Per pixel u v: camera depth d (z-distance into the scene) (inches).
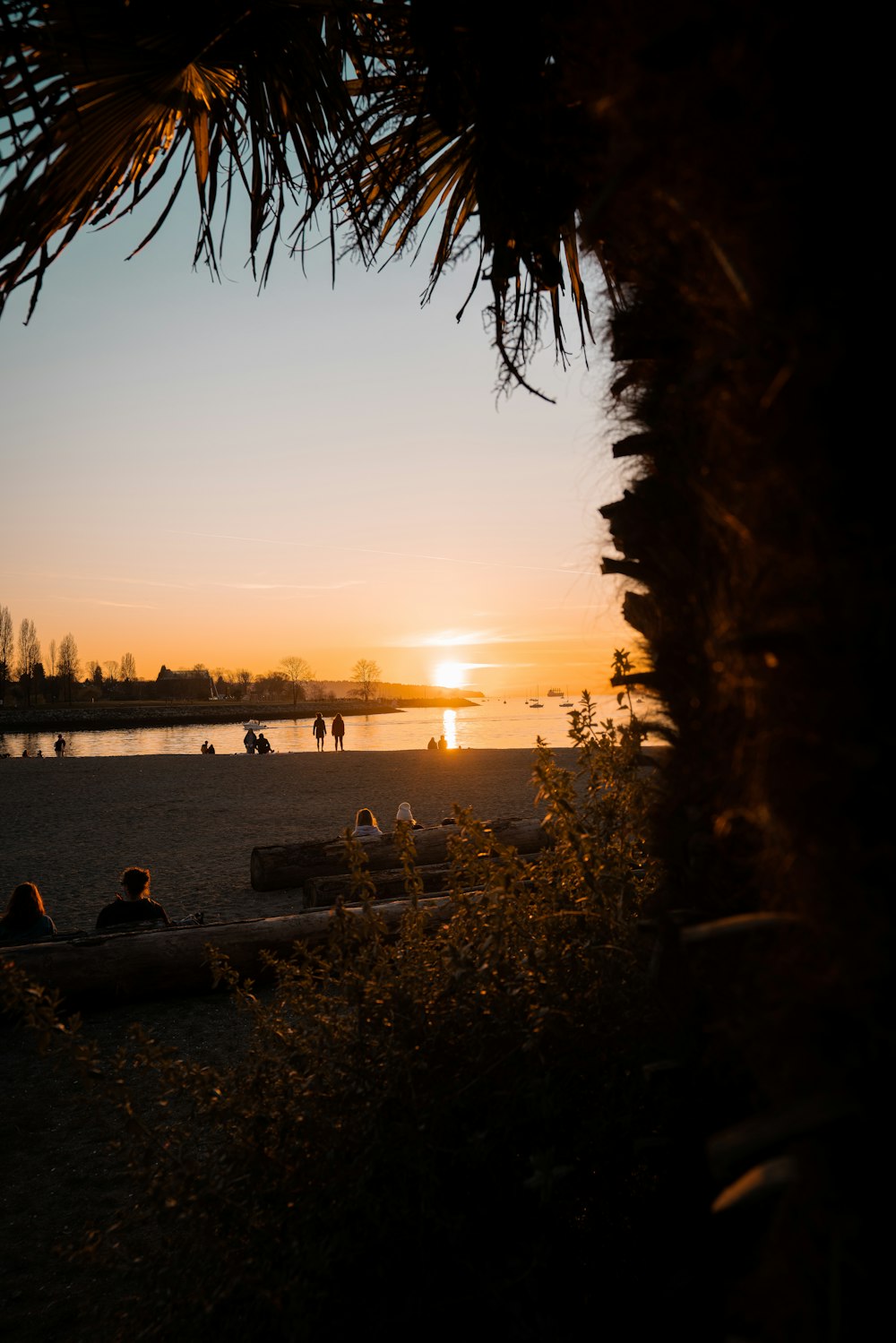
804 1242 30.9
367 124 90.8
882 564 27.9
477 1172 68.5
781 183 30.9
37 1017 76.7
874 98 29.5
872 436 28.7
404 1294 64.9
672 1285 50.4
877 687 28.1
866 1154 28.2
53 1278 113.9
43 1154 149.1
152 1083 167.9
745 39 31.9
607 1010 69.6
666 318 45.4
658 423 48.5
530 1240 66.0
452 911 89.3
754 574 33.3
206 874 423.2
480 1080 70.6
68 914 355.3
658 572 48.6
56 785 893.8
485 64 79.0
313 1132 72.6
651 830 55.3
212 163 90.9
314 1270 62.6
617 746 86.6
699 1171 51.1
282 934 234.5
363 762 1051.3
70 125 77.4
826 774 29.5
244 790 796.0
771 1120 30.3
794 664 30.8
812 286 30.0
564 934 77.1
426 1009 75.7
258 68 84.1
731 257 32.7
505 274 85.7
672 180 35.2
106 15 72.7
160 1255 73.5
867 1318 27.9
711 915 46.6
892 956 27.6
